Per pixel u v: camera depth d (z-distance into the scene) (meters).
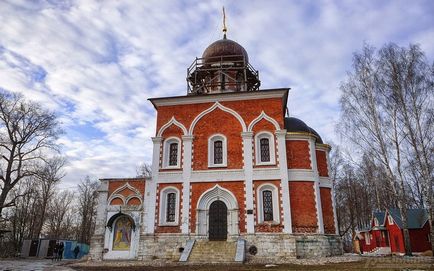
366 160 30.86
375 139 28.16
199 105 32.41
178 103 32.78
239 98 31.89
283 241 26.89
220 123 31.47
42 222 53.62
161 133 32.12
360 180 53.91
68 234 73.19
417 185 31.42
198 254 25.95
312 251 26.91
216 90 36.88
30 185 50.91
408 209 38.81
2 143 36.78
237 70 37.31
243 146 30.28
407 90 26.84
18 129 37.62
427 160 25.58
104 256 29.16
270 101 31.23
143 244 28.80
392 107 27.53
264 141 30.73
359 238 51.56
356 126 28.98
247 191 28.83
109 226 29.66
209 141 31.08
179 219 29.12
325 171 30.91
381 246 43.44
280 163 29.12
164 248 28.41
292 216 27.91
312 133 32.19
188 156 30.83
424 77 26.62
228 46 39.25
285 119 32.72
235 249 26.09
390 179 27.02
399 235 38.06
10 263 30.02
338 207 54.09
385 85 27.94
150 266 23.62
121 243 29.47
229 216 28.66
